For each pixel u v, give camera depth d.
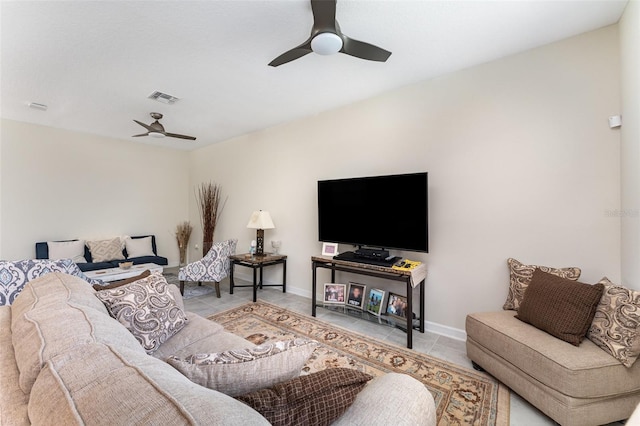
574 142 2.11
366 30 2.04
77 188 4.69
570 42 2.12
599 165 2.02
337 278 3.51
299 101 3.35
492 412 1.65
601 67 2.01
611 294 1.62
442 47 2.25
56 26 1.96
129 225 5.29
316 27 1.69
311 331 2.75
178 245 5.88
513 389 1.75
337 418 0.82
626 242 1.84
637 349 1.44
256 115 3.83
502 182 2.40
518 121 2.33
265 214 4.05
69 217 4.61
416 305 2.87
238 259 3.87
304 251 3.93
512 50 2.29
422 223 2.54
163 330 1.68
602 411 1.46
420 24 1.97
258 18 1.90
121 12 1.83
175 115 3.83
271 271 4.37
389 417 0.84
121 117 3.93
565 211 2.15
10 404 0.72
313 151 3.80
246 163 4.78
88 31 2.03
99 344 0.81
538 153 2.25
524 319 1.91
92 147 4.84
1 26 1.95
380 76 2.73
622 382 1.46
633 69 1.71
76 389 0.62
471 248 2.56
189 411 0.53
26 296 1.31
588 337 1.64
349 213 3.05
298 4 1.77
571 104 2.12
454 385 1.91
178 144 5.55
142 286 1.78
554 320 1.71
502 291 2.41
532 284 1.96
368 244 2.90
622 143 1.90
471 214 2.56
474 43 2.20
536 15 1.88
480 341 1.98
